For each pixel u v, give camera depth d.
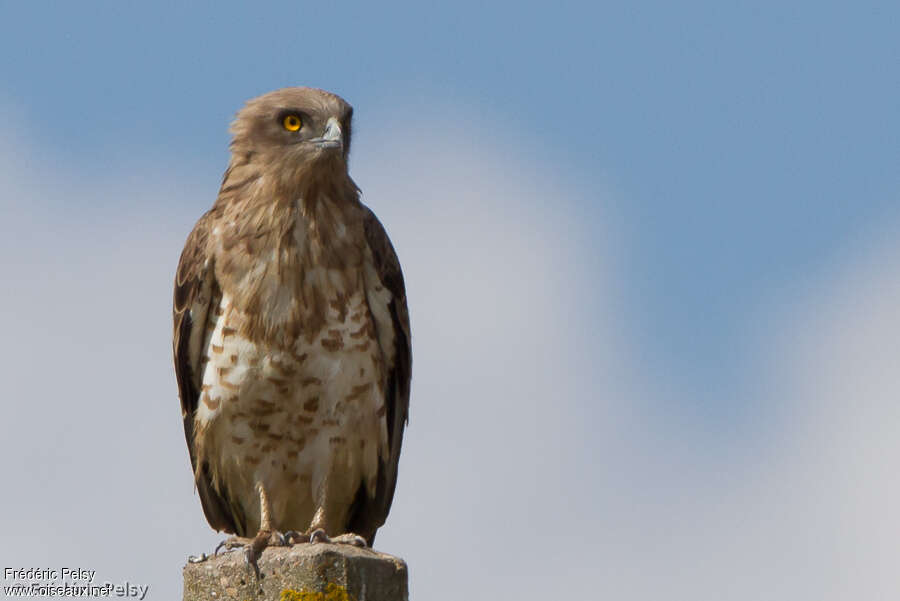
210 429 14.24
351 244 14.26
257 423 14.07
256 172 14.30
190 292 14.37
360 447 14.31
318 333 13.97
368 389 14.27
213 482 14.69
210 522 15.15
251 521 14.94
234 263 14.04
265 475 14.26
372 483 14.58
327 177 14.12
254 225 14.04
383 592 10.22
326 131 14.08
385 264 14.69
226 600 10.44
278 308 13.91
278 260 13.91
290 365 13.91
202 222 14.55
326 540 11.70
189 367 14.69
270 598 10.26
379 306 14.56
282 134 14.21
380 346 14.69
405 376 15.05
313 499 14.38
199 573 10.62
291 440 14.13
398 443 15.24
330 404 14.05
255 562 10.34
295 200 14.02
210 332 14.34
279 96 14.47
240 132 14.61
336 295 14.07
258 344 13.92
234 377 13.98
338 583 10.06
